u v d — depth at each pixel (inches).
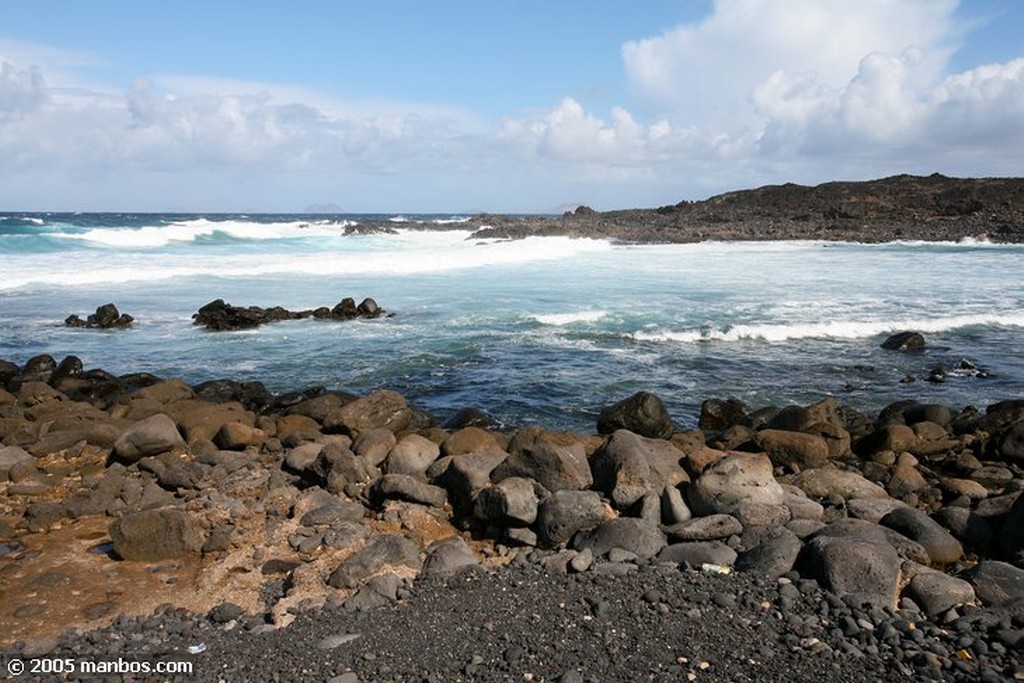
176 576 246.4
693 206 3238.2
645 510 274.1
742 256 1508.4
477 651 193.8
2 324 782.5
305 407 449.4
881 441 403.9
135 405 440.5
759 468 274.8
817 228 2308.1
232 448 375.2
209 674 185.0
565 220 2731.3
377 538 255.6
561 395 523.5
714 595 221.9
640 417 424.5
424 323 778.2
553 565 245.0
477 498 281.3
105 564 254.7
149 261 1215.6
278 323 792.3
